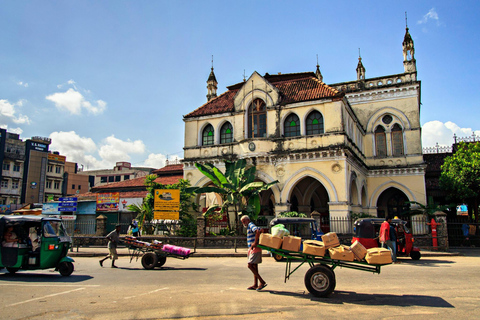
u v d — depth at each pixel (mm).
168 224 22141
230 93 28344
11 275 11750
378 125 29453
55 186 61531
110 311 6934
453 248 22766
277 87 26031
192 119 27016
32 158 57125
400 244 16031
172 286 9477
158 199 21672
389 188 29531
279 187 22969
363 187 27344
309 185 27297
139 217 24500
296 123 23766
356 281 10133
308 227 18266
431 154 33844
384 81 29438
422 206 24922
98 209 30078
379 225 15859
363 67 30297
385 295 8297
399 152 28562
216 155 25391
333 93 22734
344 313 6781
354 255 8180
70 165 68000
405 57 28922
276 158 23312
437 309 7086
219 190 21438
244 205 21750
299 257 8531
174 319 6418
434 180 30750
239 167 22125
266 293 8477
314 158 22312
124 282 10164
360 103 29938
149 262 12992
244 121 25000
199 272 12094
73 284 9883
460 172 24641
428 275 11203
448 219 30828
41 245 11273
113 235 13695
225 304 7414
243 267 13320
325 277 8078
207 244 20562
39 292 8766
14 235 11602
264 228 21141
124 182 36406
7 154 54281
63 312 6898
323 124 22797
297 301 7699
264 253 17484
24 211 28141
